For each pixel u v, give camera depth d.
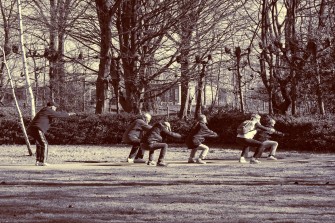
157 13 48.09
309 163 28.05
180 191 18.48
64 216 14.01
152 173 23.89
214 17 50.31
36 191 18.52
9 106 58.34
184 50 48.88
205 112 46.44
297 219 13.62
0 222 13.26
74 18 49.09
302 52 46.38
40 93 61.09
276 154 33.00
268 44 47.00
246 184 20.33
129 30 46.62
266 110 63.34
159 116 42.81
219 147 37.97
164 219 13.61
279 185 20.03
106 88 46.94
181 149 36.94
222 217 13.88
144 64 48.09
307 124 35.84
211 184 20.34
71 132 41.81
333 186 19.77
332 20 46.88
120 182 20.88
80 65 54.53
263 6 47.16
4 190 18.77
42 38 53.03
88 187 19.48
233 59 51.16
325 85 44.06
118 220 13.49
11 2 52.50
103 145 40.91
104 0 46.16
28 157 32.16
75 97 61.00
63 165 27.61
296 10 47.97
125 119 41.94
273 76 45.69
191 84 59.06
